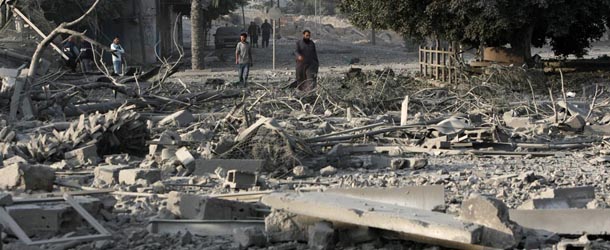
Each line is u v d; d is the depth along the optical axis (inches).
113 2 1732.3
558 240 314.5
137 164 513.3
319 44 2839.6
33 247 308.0
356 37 3442.4
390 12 1170.6
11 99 724.7
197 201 350.0
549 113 759.1
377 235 301.3
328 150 555.5
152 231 341.1
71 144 540.1
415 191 365.7
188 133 578.9
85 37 733.3
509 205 393.4
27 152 538.3
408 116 754.8
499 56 1216.2
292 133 546.3
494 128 602.5
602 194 421.7
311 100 837.8
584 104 784.3
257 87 1066.7
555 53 1299.2
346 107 807.1
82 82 970.1
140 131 571.5
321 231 301.6
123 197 406.0
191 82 1261.1
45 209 335.6
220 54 2133.4
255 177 446.3
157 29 1921.8
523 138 629.9
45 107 758.5
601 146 599.8
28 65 1007.0
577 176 479.8
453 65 1143.0
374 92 836.0
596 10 1131.9
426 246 293.1
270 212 354.9
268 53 2278.5
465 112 783.7
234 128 641.6
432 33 1160.8
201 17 1667.1
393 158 524.7
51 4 1550.2
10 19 1075.9
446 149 578.9
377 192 366.9
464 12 1094.4
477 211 286.7
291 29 3481.8
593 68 1243.2
